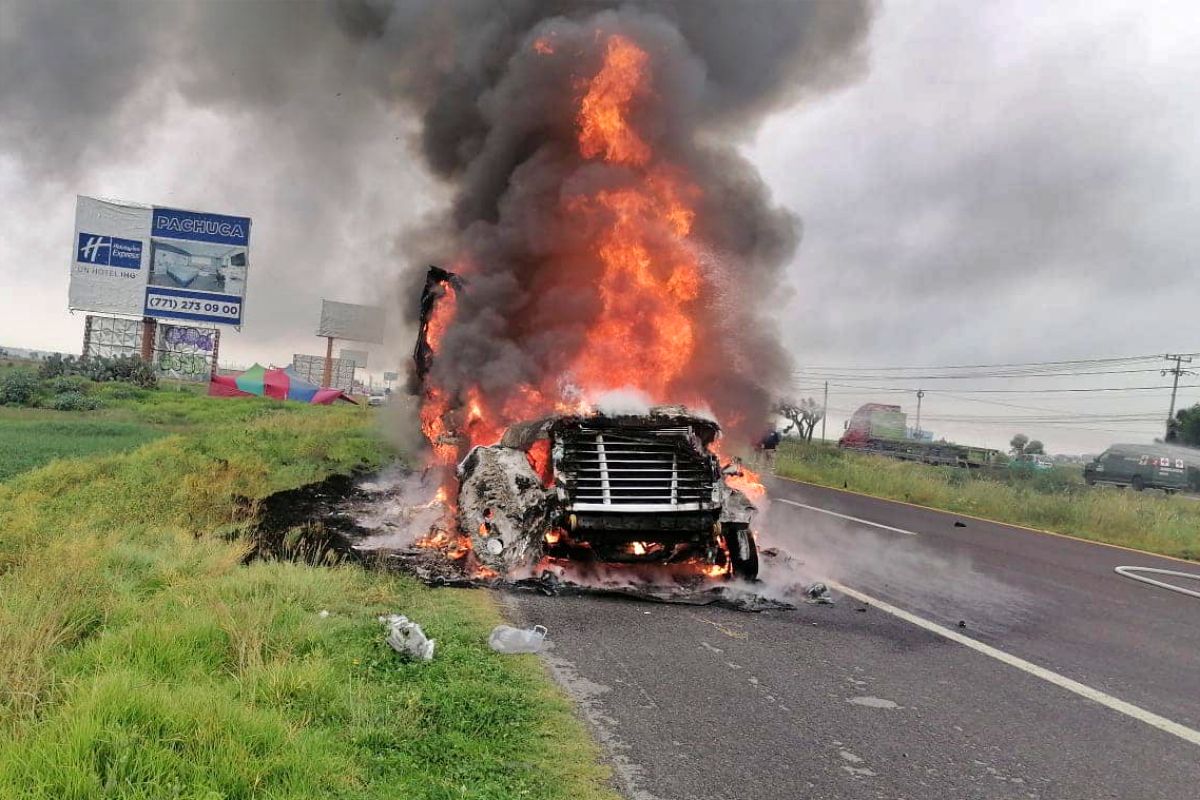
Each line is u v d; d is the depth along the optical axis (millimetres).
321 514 9250
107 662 3555
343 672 3846
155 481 9820
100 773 2578
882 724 4031
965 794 3311
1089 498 16609
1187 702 4688
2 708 3023
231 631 3967
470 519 6742
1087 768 3652
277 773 2750
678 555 6879
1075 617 6773
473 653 4492
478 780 2982
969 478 22781
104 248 40375
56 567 5066
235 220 41594
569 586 6383
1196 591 8344
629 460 6773
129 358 38562
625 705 3986
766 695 4312
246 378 43875
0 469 11523
